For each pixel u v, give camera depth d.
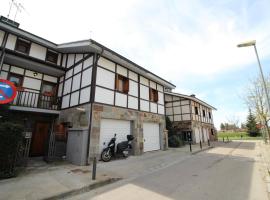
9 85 6.77
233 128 50.47
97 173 5.62
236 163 7.59
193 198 3.68
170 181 4.96
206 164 7.40
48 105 10.11
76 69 9.54
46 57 10.17
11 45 8.80
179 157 9.12
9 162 5.05
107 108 8.31
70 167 6.43
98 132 7.62
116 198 3.76
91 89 7.81
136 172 6.02
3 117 7.00
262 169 6.36
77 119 8.22
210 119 25.23
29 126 9.32
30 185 4.34
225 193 3.96
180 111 19.09
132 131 9.78
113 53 8.49
